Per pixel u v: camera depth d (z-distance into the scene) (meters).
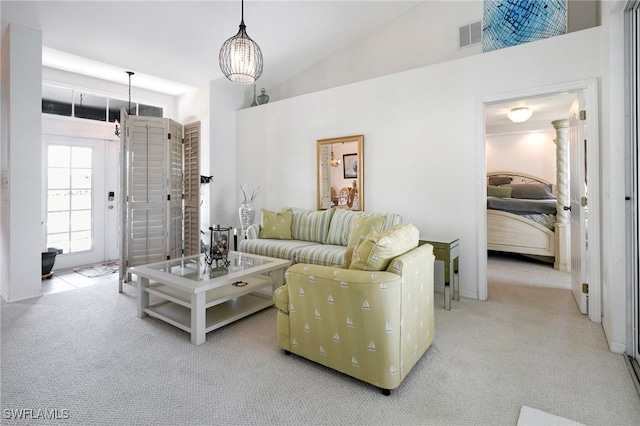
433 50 4.23
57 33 3.54
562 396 1.74
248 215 4.93
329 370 2.01
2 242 3.49
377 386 1.78
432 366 2.05
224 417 1.59
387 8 4.28
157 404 1.68
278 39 4.42
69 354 2.20
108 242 5.16
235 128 5.50
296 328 2.10
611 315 2.22
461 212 3.40
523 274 4.21
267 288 3.58
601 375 1.92
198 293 2.34
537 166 6.36
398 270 1.79
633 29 2.10
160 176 4.18
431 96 3.57
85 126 4.82
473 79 3.30
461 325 2.67
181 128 4.59
